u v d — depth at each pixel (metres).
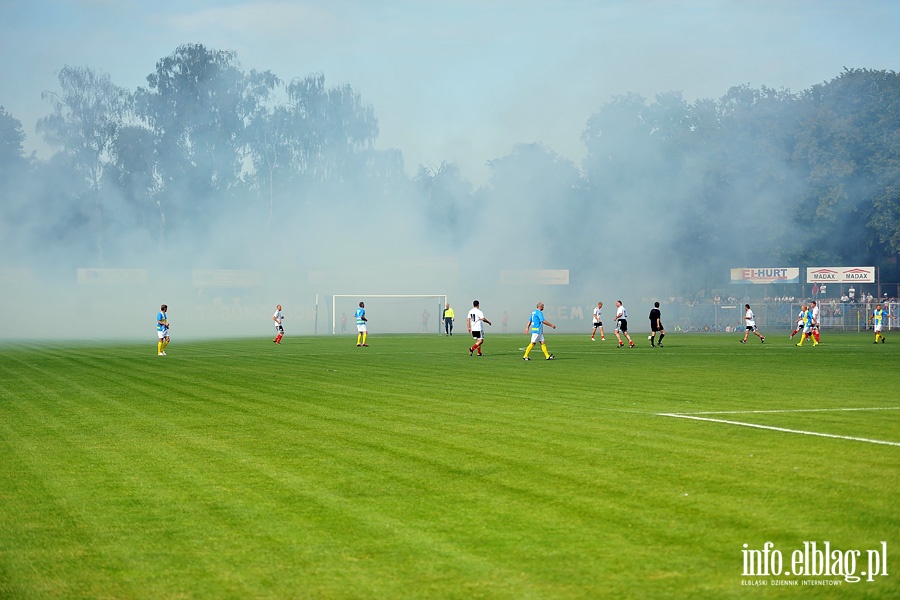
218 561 6.28
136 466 9.80
